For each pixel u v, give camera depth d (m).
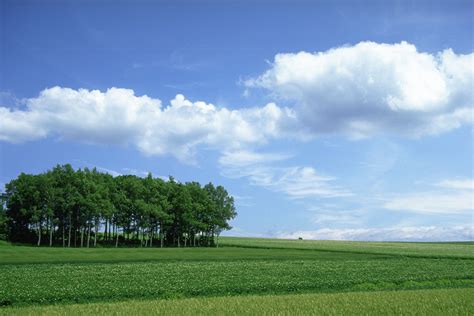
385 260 67.38
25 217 110.12
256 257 71.44
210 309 22.84
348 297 27.84
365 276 43.22
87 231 117.81
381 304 24.56
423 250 103.06
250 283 36.66
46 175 111.81
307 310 22.58
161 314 21.27
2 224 110.88
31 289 31.64
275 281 38.31
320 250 96.25
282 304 24.66
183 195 122.19
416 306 23.97
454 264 60.59
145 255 71.44
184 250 87.06
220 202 127.94
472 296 28.17
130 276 41.16
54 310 22.61
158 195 120.50
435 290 32.94
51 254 68.38
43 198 109.06
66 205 106.56
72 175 112.31
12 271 44.50
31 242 113.62
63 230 109.44
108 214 108.69
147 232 120.88
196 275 42.72
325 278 41.12
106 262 58.00
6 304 27.02
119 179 127.75
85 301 28.70
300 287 35.62
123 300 29.38
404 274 45.66
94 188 110.94
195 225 121.88
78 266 51.09
